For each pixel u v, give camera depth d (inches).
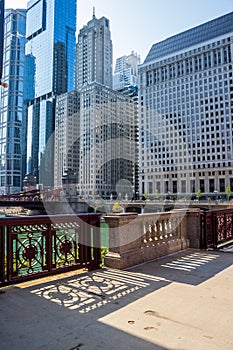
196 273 176.6
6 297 133.4
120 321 106.8
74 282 157.9
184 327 101.6
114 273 176.6
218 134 2625.5
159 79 2699.3
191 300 129.4
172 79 2709.2
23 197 1120.2
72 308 119.9
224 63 2731.3
